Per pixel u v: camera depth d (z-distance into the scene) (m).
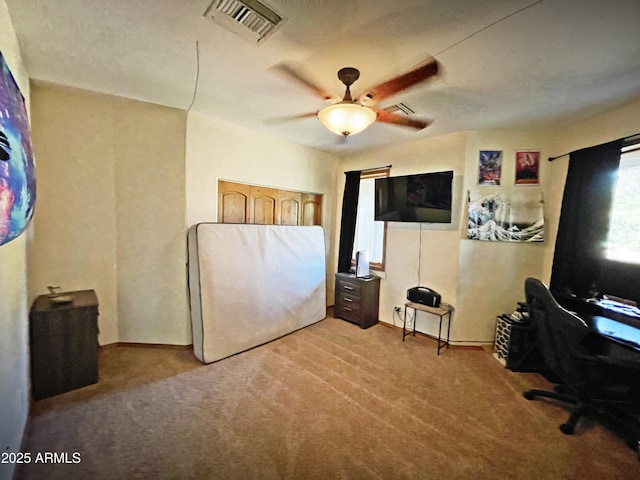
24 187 1.28
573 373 1.82
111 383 2.21
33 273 2.33
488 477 1.46
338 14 1.31
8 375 1.30
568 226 2.57
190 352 2.74
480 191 2.97
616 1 1.17
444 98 2.18
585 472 1.51
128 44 1.61
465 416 1.93
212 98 2.35
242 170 3.10
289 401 2.04
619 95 2.06
